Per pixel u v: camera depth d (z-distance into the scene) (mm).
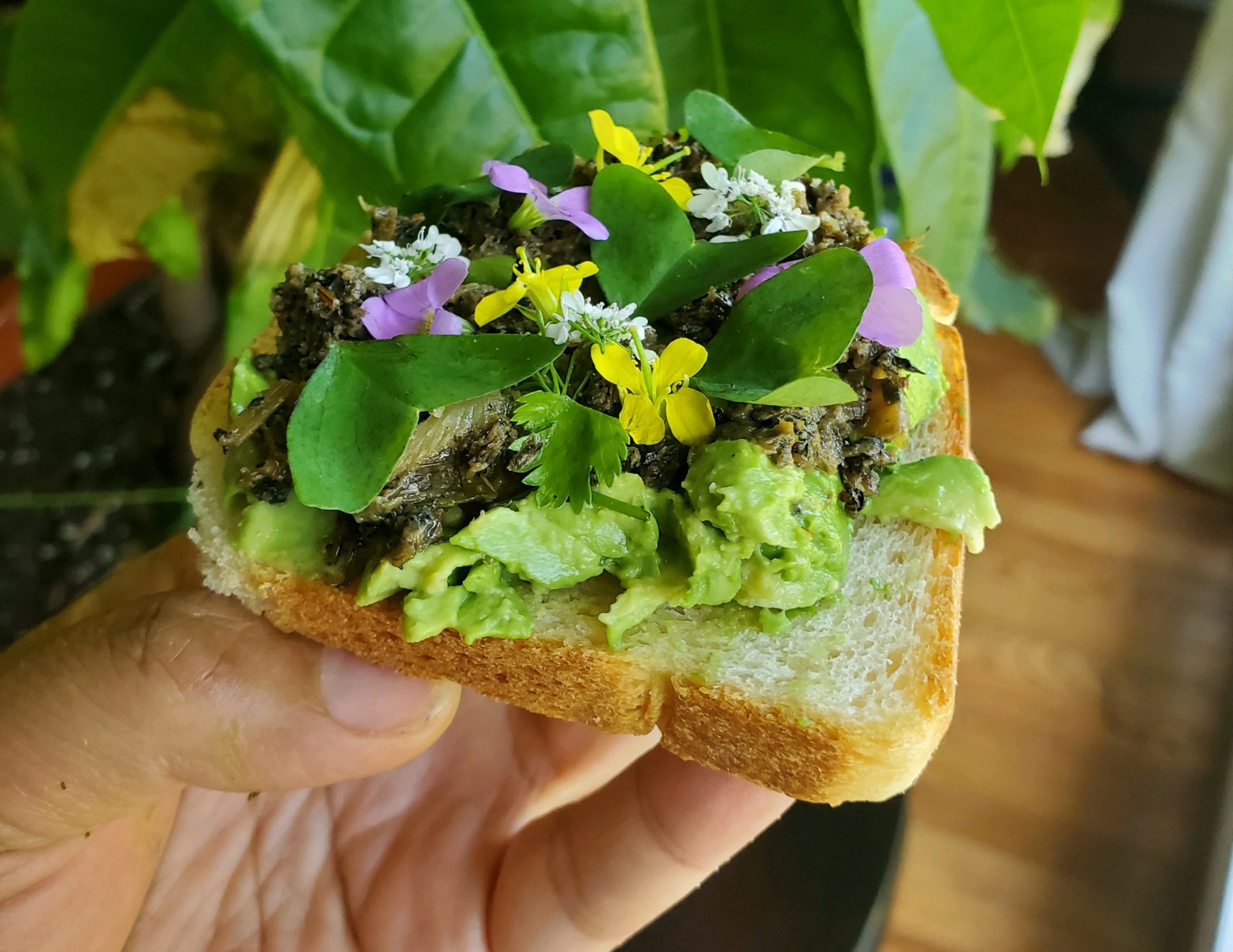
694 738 133
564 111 139
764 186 122
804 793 131
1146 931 222
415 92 134
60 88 146
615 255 117
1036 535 282
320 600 130
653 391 108
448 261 113
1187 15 383
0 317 182
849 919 182
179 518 212
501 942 170
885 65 147
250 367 129
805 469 115
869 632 127
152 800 144
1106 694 253
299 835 181
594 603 126
